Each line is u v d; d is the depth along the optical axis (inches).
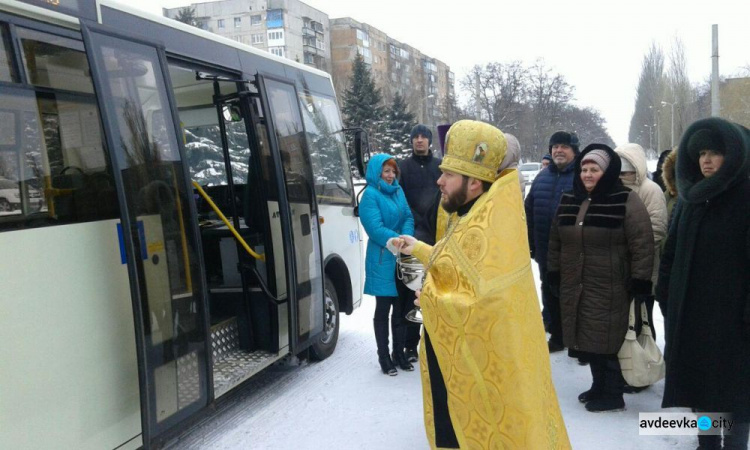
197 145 199.6
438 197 175.9
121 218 106.7
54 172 100.5
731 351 111.3
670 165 158.1
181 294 121.6
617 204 139.8
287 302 166.9
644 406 152.1
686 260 116.0
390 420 151.6
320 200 200.7
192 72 167.3
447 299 86.3
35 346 93.9
